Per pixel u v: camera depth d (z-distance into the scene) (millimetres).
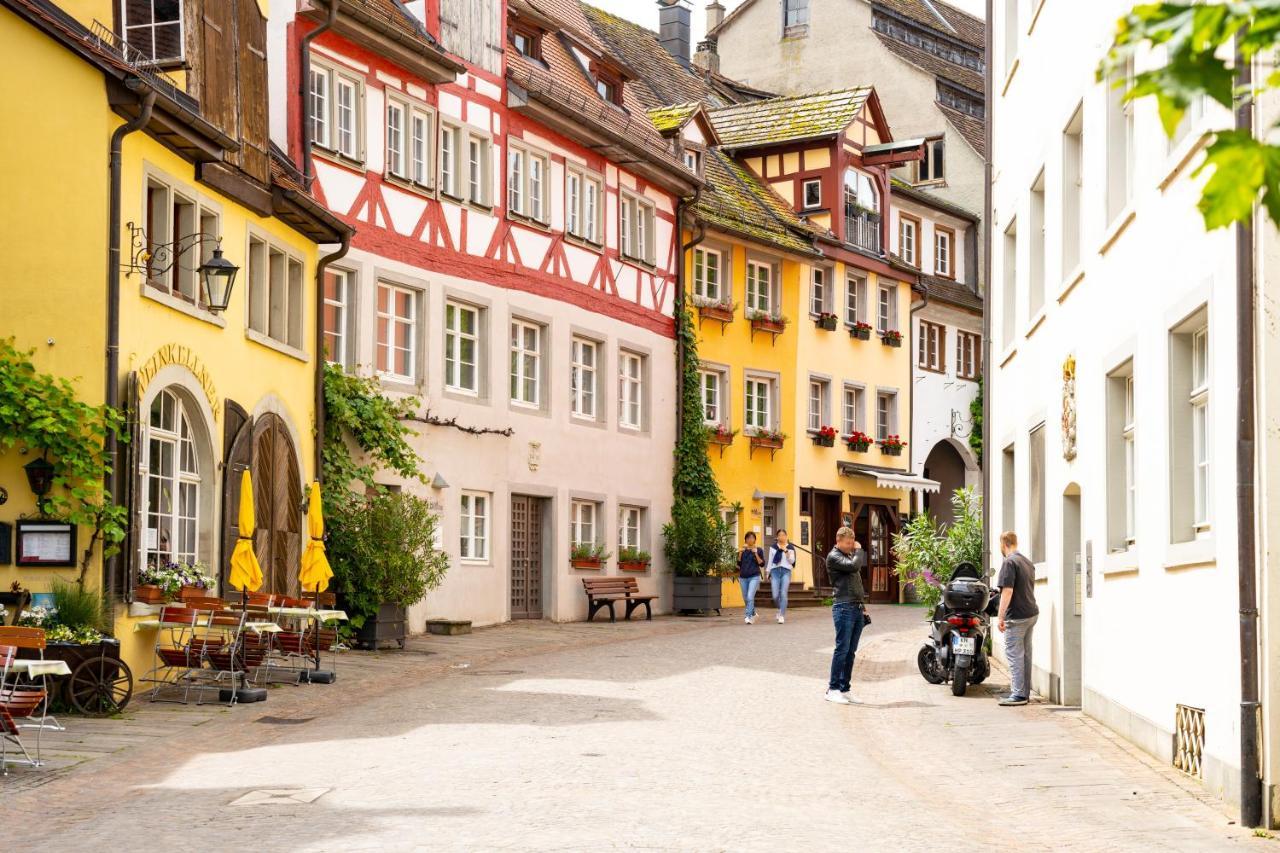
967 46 53250
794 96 41656
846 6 49781
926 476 47219
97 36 15977
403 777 10781
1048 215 17297
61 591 14352
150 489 16375
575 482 29703
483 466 26750
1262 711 9531
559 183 29500
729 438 35531
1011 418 20250
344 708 15234
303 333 20859
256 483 18953
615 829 8727
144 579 15812
